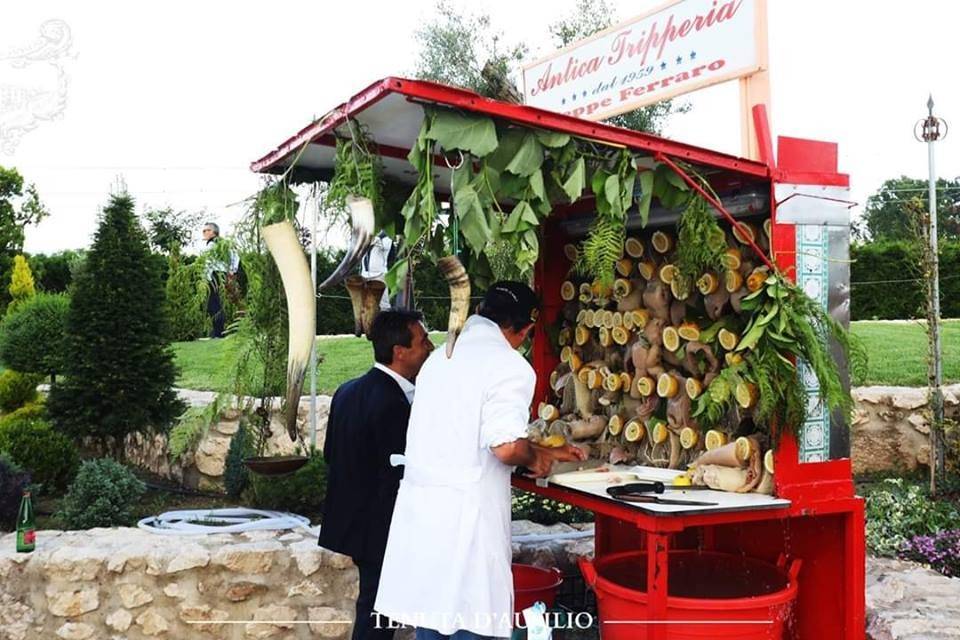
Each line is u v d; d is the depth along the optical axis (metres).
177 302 3.69
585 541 4.54
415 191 2.48
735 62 3.09
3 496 4.95
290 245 2.90
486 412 2.70
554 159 2.60
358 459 3.33
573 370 4.09
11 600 4.12
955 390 6.85
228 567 4.12
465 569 2.67
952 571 4.50
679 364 3.52
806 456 2.89
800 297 2.79
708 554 3.54
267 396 3.59
